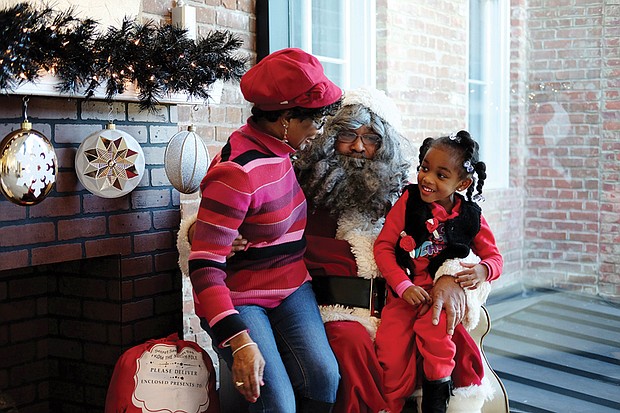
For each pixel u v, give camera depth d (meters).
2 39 1.76
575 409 2.83
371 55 3.54
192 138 2.26
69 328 2.47
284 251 1.91
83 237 2.20
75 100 2.16
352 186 2.08
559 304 3.27
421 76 3.66
